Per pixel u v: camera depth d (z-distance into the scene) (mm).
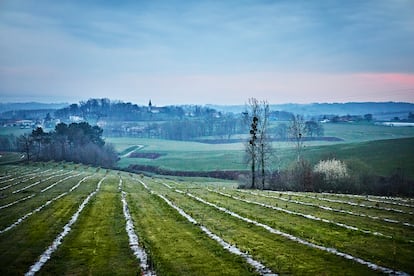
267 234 26938
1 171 96812
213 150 163125
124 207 40594
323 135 186500
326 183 70938
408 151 94750
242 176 91625
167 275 18250
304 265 19438
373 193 66750
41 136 155375
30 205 41875
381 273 17938
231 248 23062
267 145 80062
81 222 31969
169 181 84625
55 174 89938
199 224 30891
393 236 25406
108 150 153250
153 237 26391
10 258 21484
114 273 18750
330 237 25359
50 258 21406
